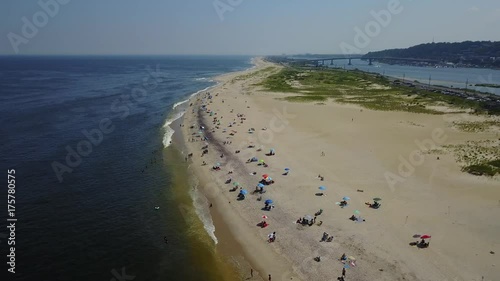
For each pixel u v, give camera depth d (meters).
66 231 39.09
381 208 42.03
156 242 37.16
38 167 57.38
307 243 35.88
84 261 33.88
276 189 47.97
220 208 44.06
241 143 68.44
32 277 31.42
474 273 30.86
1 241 36.84
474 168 52.69
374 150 62.94
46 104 109.88
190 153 64.62
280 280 31.23
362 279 30.48
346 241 35.84
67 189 49.66
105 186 50.91
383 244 35.12
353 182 49.41
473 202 43.06
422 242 35.00
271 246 35.94
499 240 35.44
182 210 43.94
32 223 40.62
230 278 31.72
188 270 32.66
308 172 53.28
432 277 30.50
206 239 37.66
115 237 38.00
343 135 72.81
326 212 41.50
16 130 78.19
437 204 42.75
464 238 35.84
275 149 64.31
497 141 66.75
